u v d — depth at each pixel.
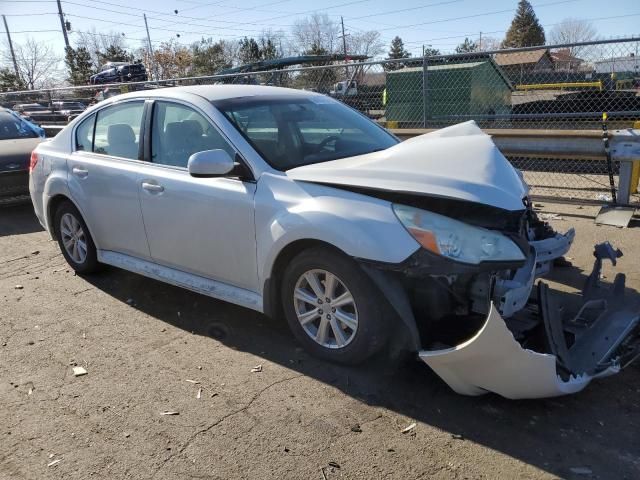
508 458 2.68
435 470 2.61
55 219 5.36
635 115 9.27
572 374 2.92
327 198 3.31
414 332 3.12
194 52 50.31
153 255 4.39
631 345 3.27
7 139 8.94
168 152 4.22
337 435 2.88
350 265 3.21
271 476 2.61
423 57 9.02
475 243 2.97
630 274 4.84
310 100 4.59
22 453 2.84
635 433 2.82
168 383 3.43
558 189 8.09
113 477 2.65
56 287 5.11
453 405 3.09
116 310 4.55
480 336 2.70
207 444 2.86
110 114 4.77
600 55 12.00
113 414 3.14
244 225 3.65
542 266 3.73
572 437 2.81
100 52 62.75
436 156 3.35
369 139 4.41
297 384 3.36
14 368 3.69
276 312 3.74
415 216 3.04
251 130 3.90
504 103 13.13
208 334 4.06
